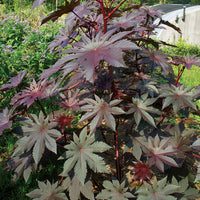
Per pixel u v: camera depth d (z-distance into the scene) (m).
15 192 2.13
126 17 2.10
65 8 1.65
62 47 2.23
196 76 5.86
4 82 3.47
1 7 12.30
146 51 2.10
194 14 12.51
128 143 1.90
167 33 12.47
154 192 1.59
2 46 4.66
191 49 10.46
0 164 2.27
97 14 2.25
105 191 1.67
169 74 2.80
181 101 1.78
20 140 1.65
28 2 14.88
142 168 1.66
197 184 2.47
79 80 1.98
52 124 1.69
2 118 1.81
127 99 1.96
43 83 1.89
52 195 1.64
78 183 1.72
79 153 1.64
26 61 4.34
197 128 3.39
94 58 1.33
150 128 2.12
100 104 1.72
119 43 1.39
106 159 2.66
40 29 6.73
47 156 1.97
